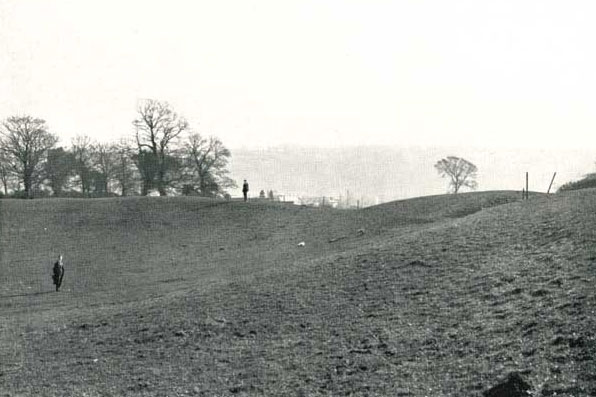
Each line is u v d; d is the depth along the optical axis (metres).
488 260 22.02
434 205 48.19
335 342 17.09
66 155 109.44
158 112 100.25
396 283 21.86
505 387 11.52
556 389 11.19
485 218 30.52
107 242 49.00
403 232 37.91
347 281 23.53
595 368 11.63
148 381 16.11
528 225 25.73
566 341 13.16
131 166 107.94
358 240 38.44
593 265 17.80
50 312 28.06
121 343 20.23
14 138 100.56
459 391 12.25
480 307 17.23
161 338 20.12
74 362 18.72
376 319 18.44
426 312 18.05
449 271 21.89
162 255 44.03
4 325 25.45
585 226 22.52
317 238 42.81
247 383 15.00
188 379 15.90
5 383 17.19
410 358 14.77
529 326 14.63
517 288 17.75
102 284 35.97
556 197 32.22
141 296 30.23
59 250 47.25
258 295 23.73
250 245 44.41
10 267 42.28
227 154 111.06
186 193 104.31
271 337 18.62
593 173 53.19
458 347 14.73
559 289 16.64
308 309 20.83
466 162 135.00
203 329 20.38
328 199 114.94
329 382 14.23
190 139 107.25
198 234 49.66
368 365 14.83
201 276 34.91
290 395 13.83
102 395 15.42
